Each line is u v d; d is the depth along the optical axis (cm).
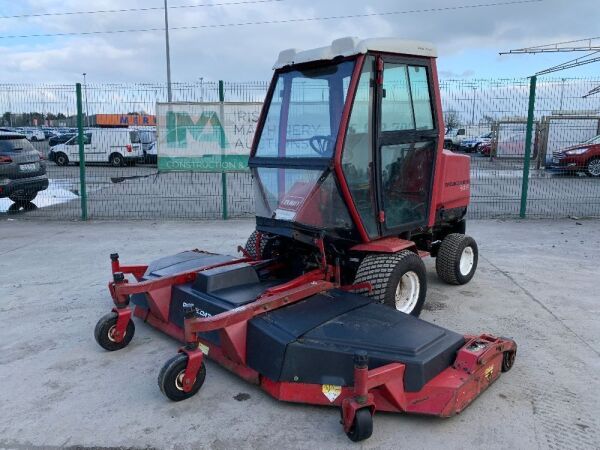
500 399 352
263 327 353
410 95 472
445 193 552
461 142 2375
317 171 423
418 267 471
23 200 1133
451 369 340
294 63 452
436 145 508
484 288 588
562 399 352
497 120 1009
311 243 433
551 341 445
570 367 398
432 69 491
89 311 521
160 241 833
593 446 302
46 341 451
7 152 1051
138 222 1004
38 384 378
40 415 338
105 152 2100
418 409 321
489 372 356
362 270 447
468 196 616
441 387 318
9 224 987
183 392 349
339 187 421
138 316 488
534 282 609
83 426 325
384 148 453
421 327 358
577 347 433
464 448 300
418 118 486
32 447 304
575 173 1458
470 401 336
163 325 451
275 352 339
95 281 618
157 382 376
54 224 987
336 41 426
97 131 2081
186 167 989
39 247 796
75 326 483
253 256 530
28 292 581
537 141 1387
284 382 338
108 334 423
